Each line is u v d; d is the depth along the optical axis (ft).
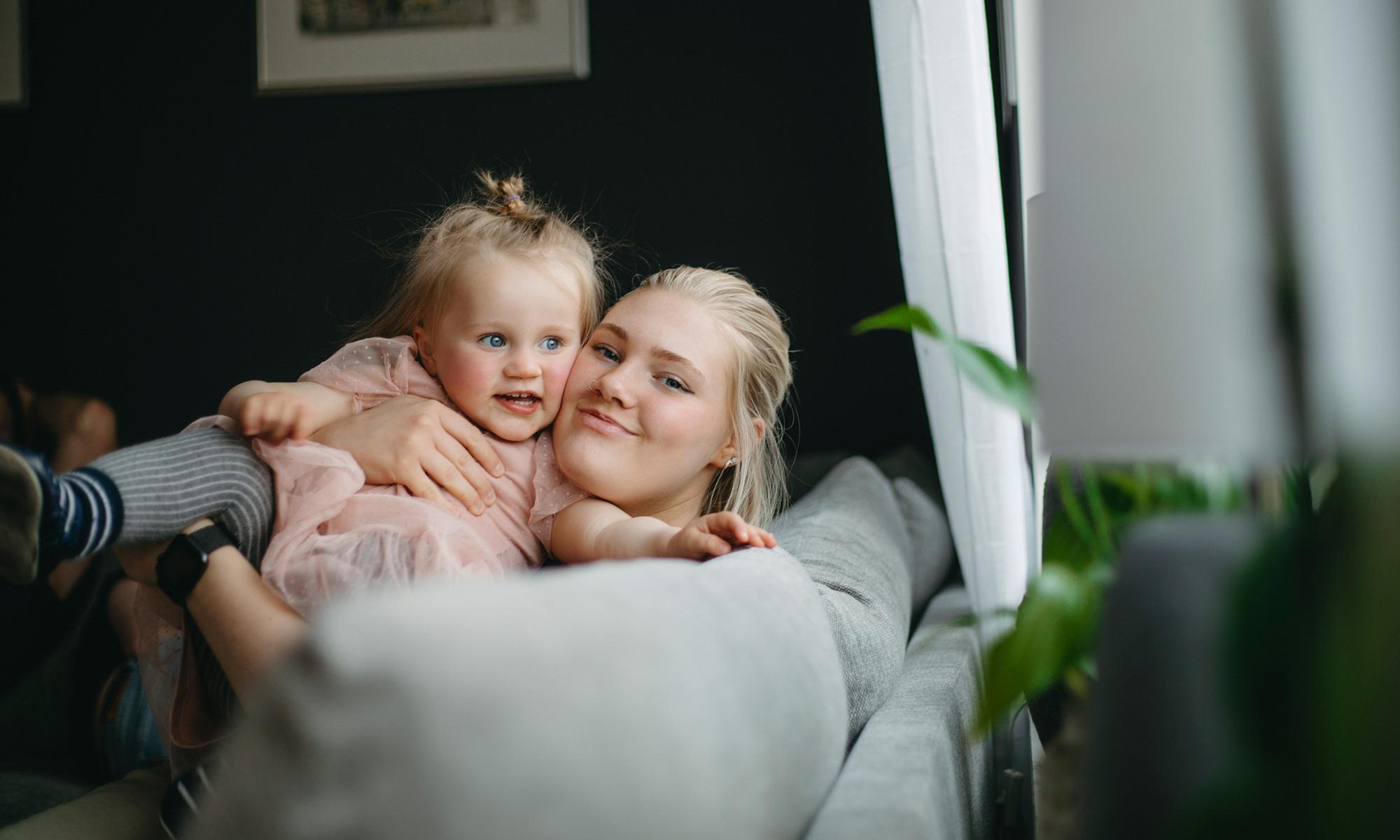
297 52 8.50
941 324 4.06
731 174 8.01
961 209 4.03
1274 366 1.43
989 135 4.06
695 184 8.06
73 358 8.93
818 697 1.80
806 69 7.91
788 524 4.15
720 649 1.49
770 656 1.66
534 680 1.15
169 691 2.92
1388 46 1.38
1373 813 1.29
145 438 8.84
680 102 8.08
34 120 8.95
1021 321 4.53
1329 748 1.35
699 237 8.05
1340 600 1.39
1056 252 1.74
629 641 1.28
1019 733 3.71
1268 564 1.57
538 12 8.21
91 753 4.76
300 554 2.68
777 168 7.95
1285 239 1.42
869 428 7.81
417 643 1.13
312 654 1.14
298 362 8.64
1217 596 1.60
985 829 3.52
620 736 1.18
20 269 8.96
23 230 8.96
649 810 1.18
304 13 8.48
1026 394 2.27
